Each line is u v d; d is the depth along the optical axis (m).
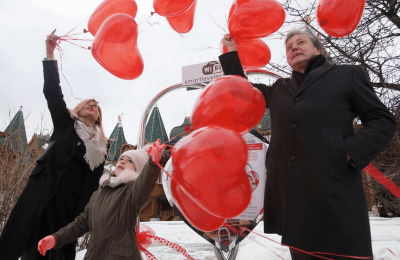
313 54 1.55
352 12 1.59
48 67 2.11
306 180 1.21
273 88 1.62
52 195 1.95
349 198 1.16
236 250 2.36
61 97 2.16
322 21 1.70
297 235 1.18
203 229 1.24
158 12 1.72
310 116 1.28
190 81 2.42
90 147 2.15
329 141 1.22
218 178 0.89
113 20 1.62
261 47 1.93
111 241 1.70
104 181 1.94
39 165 2.05
